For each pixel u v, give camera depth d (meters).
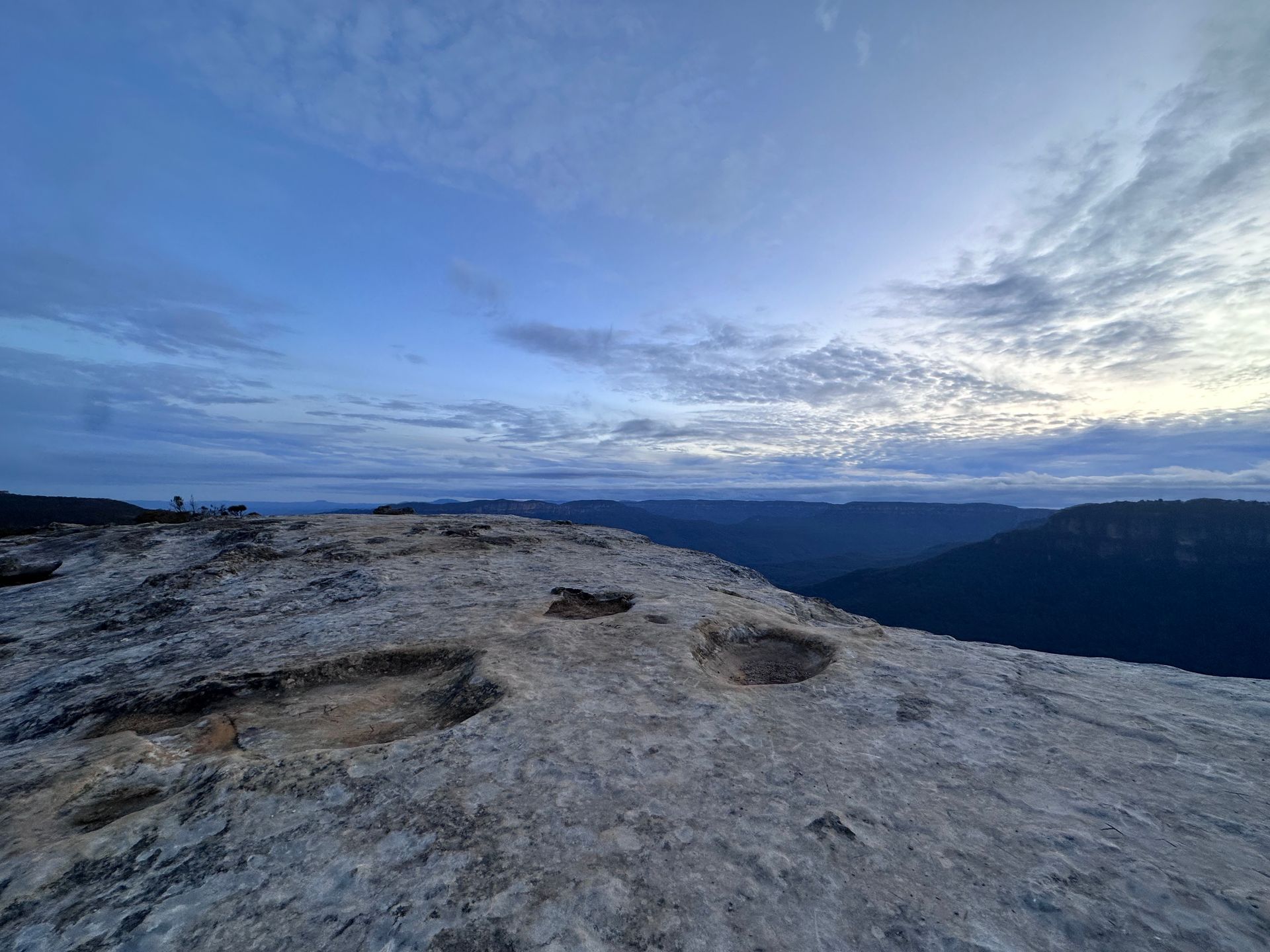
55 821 3.76
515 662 6.29
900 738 4.93
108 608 9.88
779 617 9.20
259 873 3.17
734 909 2.96
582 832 3.54
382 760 4.30
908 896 3.07
